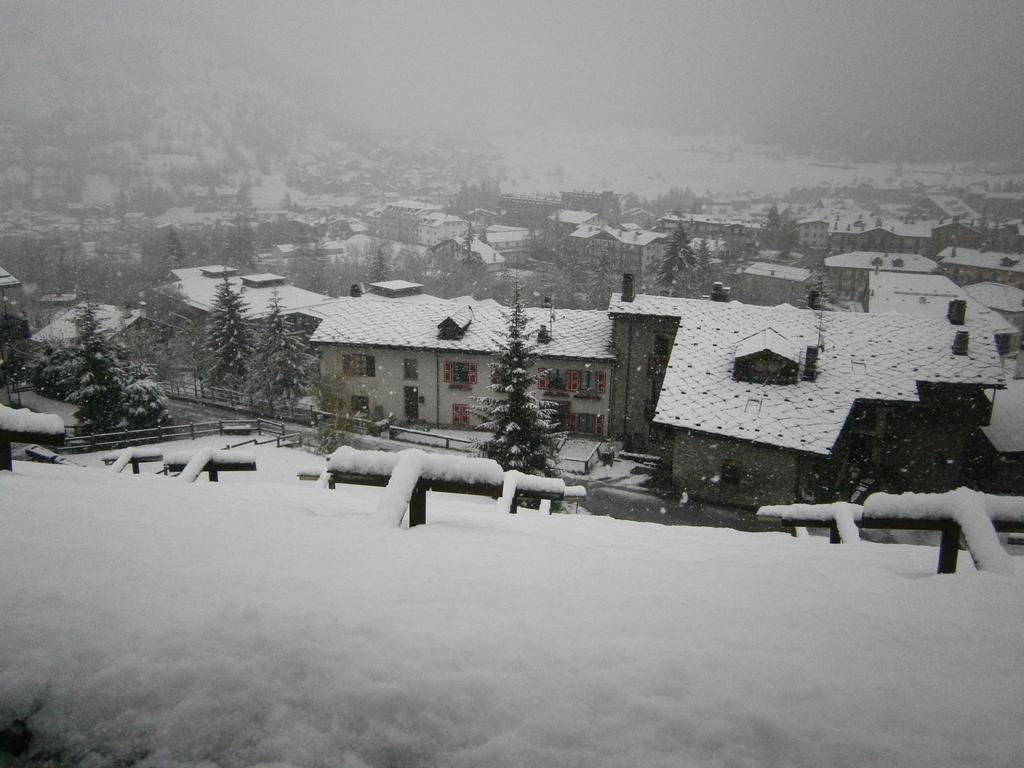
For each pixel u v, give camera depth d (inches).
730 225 4744.1
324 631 106.1
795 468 995.9
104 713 85.4
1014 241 5354.3
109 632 101.8
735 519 1016.9
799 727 89.7
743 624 126.4
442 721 87.4
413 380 1502.2
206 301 2573.8
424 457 219.9
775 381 1069.1
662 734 87.3
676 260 2883.9
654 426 1075.3
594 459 1283.2
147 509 198.2
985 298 2773.1
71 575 125.1
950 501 214.5
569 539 228.4
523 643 108.4
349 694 90.6
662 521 1013.8
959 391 1084.5
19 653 94.3
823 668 107.9
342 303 1653.5
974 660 114.7
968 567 240.5
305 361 1659.7
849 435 1081.4
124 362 1341.0
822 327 1178.6
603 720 89.6
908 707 96.3
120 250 5211.6
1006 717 94.7
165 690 89.0
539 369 1427.2
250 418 1563.7
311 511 225.8
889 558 241.9
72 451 1077.1
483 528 211.2
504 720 88.4
